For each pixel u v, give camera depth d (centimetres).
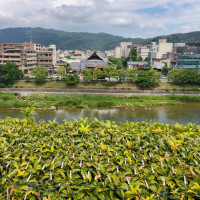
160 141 486
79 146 480
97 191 351
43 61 7969
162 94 5084
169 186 374
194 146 477
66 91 5288
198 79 5350
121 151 465
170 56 7725
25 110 710
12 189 339
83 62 7881
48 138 525
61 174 374
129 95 4956
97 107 3947
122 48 14212
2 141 491
